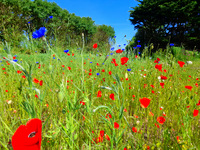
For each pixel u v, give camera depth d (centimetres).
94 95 211
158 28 2052
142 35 1870
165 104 215
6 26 1141
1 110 159
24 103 79
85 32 2481
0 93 194
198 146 120
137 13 2020
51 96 175
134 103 214
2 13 1205
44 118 172
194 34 1981
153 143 132
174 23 1945
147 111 191
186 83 324
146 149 129
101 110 180
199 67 643
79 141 130
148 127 163
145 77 316
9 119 165
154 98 223
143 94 246
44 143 117
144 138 160
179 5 1734
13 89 223
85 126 139
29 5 1697
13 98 207
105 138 126
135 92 248
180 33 1964
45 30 106
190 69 541
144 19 1966
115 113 173
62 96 81
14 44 839
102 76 301
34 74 282
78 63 409
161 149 132
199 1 1838
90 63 453
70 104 91
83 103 112
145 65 414
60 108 172
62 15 2125
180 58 1025
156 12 1831
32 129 48
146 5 1888
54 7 2019
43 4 1903
